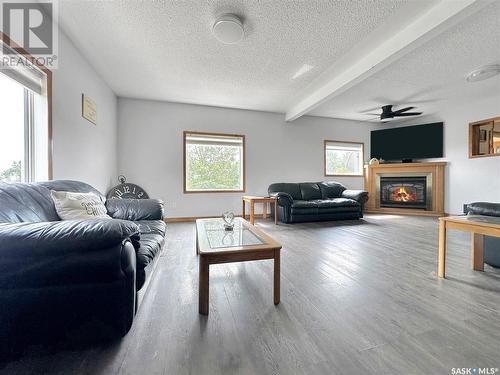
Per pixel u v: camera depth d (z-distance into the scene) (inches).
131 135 176.2
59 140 92.4
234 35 93.8
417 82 148.8
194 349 44.6
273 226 166.7
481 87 157.6
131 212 96.7
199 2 80.8
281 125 216.5
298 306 60.3
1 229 39.5
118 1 80.0
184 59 118.1
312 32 97.0
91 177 124.3
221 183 201.2
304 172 225.3
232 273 82.0
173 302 62.1
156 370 39.7
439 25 83.0
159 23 91.4
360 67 119.7
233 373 39.3
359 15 87.2
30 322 40.9
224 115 198.5
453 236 133.3
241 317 55.3
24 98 79.2
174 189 186.9
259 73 134.0
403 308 59.2
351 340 47.3
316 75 136.7
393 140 233.9
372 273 81.5
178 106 186.5
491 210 80.2
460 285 71.9
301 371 39.6
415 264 90.0
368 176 238.2
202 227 86.5
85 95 115.8
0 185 53.6
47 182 68.6
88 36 99.0
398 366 40.5
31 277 39.7
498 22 90.5
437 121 215.9
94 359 41.8
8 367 39.9
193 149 193.8
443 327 51.4
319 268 86.4
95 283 42.4
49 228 40.9
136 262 51.4
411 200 223.6
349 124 240.8
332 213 186.4
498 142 179.5
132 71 131.2
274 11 84.9
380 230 151.6
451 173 205.9
